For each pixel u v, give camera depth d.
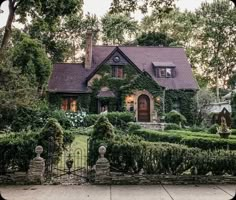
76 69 31.44
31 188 8.27
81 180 9.10
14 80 14.38
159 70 31.47
